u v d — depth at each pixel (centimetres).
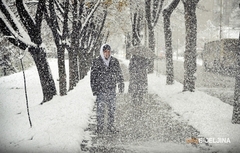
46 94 1467
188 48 1566
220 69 3406
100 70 914
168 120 1052
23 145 758
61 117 1045
